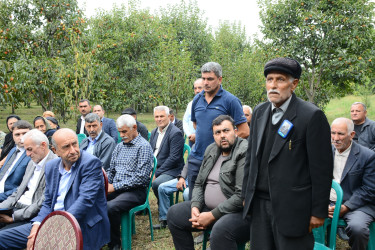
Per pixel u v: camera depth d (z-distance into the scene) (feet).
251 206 7.50
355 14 35.96
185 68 33.96
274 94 6.72
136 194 12.56
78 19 35.83
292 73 6.61
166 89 33.99
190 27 66.80
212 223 9.56
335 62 36.52
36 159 11.89
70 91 31.14
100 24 49.49
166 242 13.23
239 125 11.47
